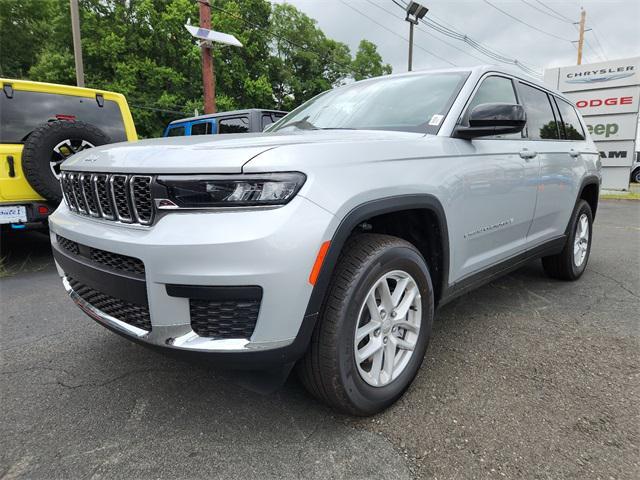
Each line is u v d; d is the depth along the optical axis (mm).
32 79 23969
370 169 1921
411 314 2240
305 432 1956
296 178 1656
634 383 2367
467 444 1871
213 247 1579
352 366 1896
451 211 2367
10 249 5855
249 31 26047
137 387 2340
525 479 1670
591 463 1756
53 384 2375
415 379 2398
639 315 3369
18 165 4531
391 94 2922
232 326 1668
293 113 3398
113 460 1788
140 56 24562
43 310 3537
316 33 30641
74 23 13906
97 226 1946
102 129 5465
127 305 1875
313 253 1648
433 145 2320
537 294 3895
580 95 16203
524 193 3094
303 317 1693
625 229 7957
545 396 2236
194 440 1907
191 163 1651
